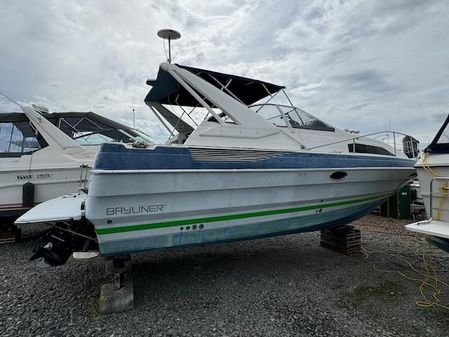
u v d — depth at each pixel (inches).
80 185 193.6
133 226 98.1
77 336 84.9
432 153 110.4
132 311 98.7
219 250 164.4
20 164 183.8
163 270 135.3
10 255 157.9
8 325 90.3
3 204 177.6
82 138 223.5
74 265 140.9
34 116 199.0
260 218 118.5
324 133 150.0
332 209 136.6
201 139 116.6
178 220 104.3
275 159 116.8
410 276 128.6
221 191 108.5
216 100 126.9
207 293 112.4
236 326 90.3
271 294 111.6
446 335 85.9
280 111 147.6
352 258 151.7
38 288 116.1
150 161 96.9
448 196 100.8
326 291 114.0
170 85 154.5
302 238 189.5
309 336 85.3
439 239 101.2
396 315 96.5
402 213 252.8
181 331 87.7
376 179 145.9
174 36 134.8
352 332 87.1
